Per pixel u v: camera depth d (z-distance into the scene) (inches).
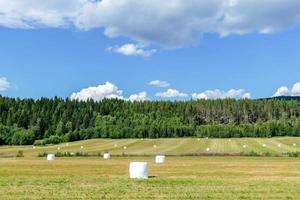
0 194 1004.6
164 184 1195.3
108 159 2699.3
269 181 1277.1
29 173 1555.1
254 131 6328.7
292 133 6294.3
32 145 6102.4
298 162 2289.6
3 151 4439.0
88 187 1122.0
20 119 7234.3
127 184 1189.1
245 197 983.6
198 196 991.6
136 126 6850.4
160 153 3548.2
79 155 3176.7
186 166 1961.1
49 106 7677.2
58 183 1205.1
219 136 6422.2
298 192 1053.2
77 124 7224.4
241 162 2303.2
